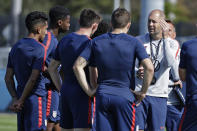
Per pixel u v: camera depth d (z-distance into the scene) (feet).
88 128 70.13
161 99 77.87
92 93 66.39
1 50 178.81
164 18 77.25
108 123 64.80
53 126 82.64
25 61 73.46
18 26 192.34
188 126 68.08
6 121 141.18
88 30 70.59
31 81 72.38
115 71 64.18
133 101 64.69
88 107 69.82
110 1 561.02
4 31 194.18
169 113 82.69
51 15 80.48
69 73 70.33
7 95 160.97
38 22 74.23
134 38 64.69
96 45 65.21
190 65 67.67
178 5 553.64
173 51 79.10
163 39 75.97
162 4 154.61
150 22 76.59
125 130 64.54
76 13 524.52
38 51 72.95
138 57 64.34
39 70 72.64
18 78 75.20
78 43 69.62
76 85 69.92
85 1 535.19
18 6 319.27
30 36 74.59
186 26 195.21
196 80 67.46
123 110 64.18
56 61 72.38
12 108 74.38
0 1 514.68
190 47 67.92
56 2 521.24
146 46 77.56
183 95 87.35
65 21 80.48
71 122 72.33
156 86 77.25
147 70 64.13
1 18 195.42
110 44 64.44
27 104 74.59
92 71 67.36
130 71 64.49
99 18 71.31
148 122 78.48
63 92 70.85
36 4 460.96
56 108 79.87
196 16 599.98
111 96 64.08
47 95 78.13
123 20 65.21
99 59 64.80
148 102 77.20
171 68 80.23
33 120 74.64
